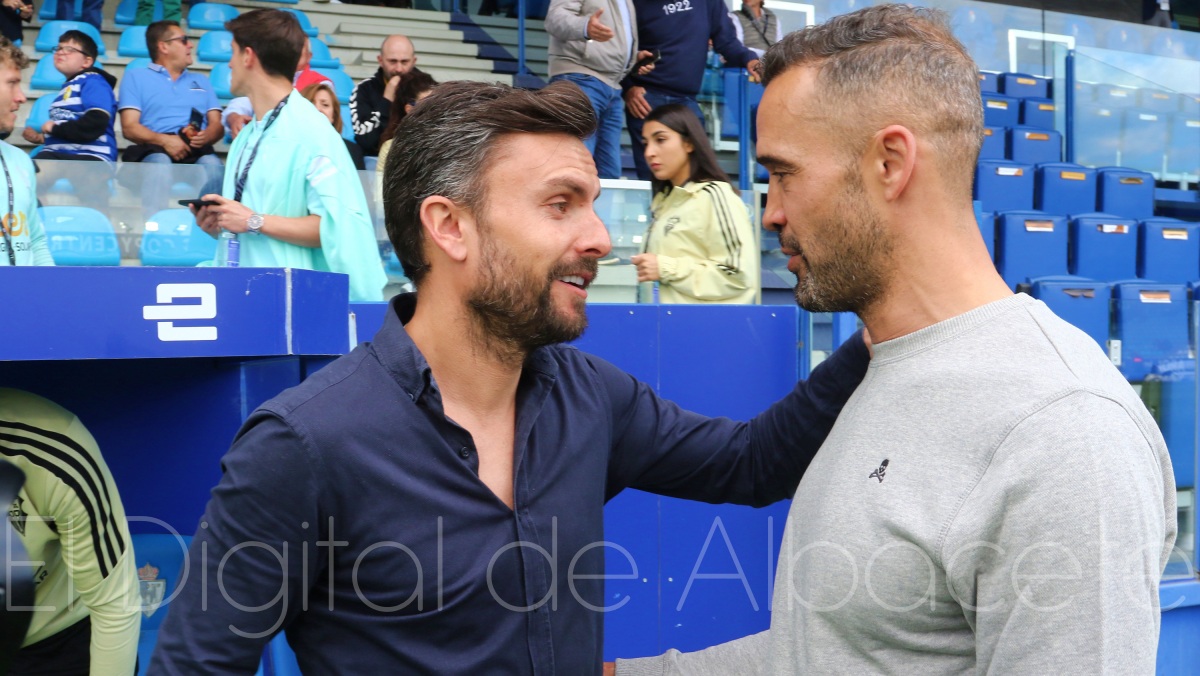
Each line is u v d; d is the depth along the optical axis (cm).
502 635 98
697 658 124
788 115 99
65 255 257
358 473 94
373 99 449
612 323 253
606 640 253
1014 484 84
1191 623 259
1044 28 754
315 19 651
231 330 113
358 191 240
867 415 97
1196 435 267
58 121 429
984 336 92
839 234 97
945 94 94
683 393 260
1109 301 284
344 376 98
